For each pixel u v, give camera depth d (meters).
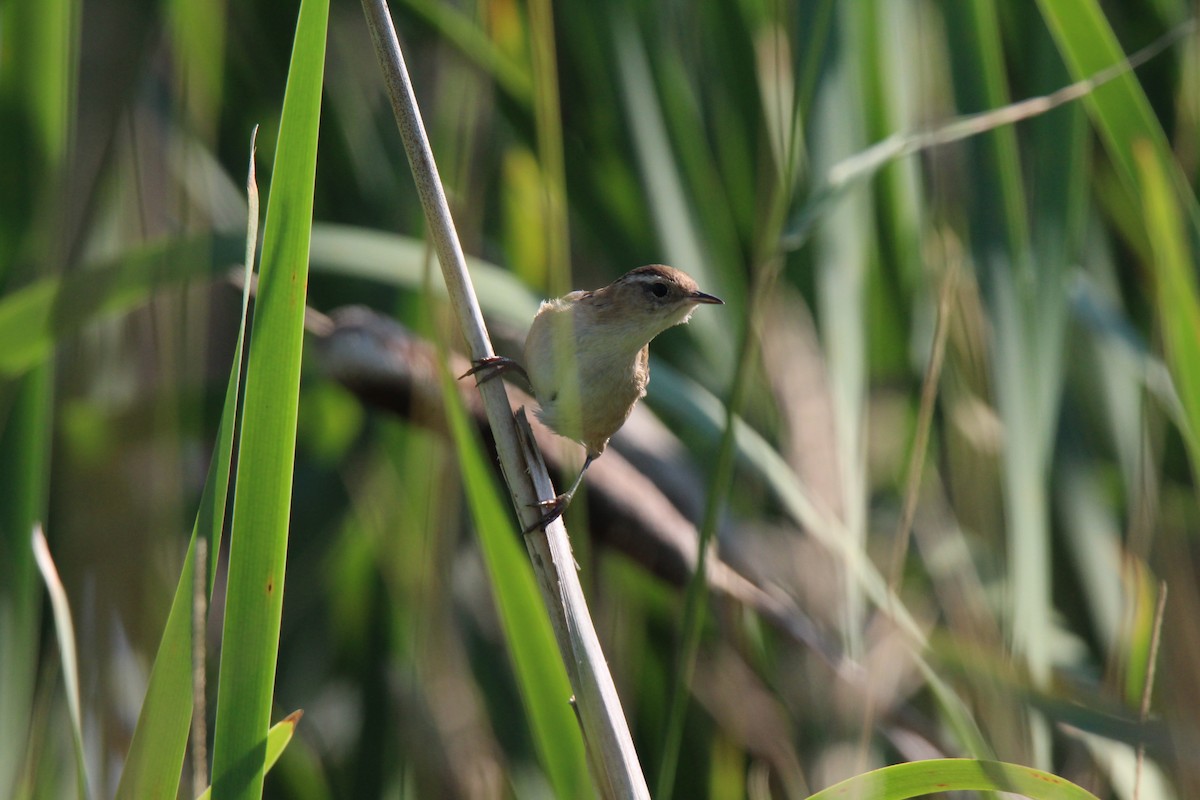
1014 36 5.96
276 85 5.97
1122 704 5.86
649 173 5.95
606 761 5.77
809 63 5.83
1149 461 5.86
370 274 5.88
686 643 5.80
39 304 5.83
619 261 5.97
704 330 5.95
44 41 5.84
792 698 5.89
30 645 5.81
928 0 5.96
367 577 5.96
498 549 5.79
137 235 5.91
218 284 5.99
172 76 5.93
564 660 5.79
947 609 5.86
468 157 5.88
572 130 5.96
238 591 5.75
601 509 5.86
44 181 5.85
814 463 5.88
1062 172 5.89
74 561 5.86
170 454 5.87
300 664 5.97
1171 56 5.98
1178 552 5.85
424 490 5.90
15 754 5.80
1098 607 5.93
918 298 5.96
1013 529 5.86
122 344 5.91
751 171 5.97
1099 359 5.97
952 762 5.77
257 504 5.75
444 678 5.88
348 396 5.95
